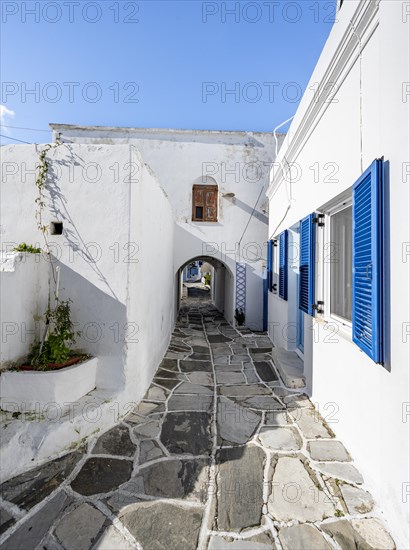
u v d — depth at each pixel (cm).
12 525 235
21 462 293
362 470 303
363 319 291
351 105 337
